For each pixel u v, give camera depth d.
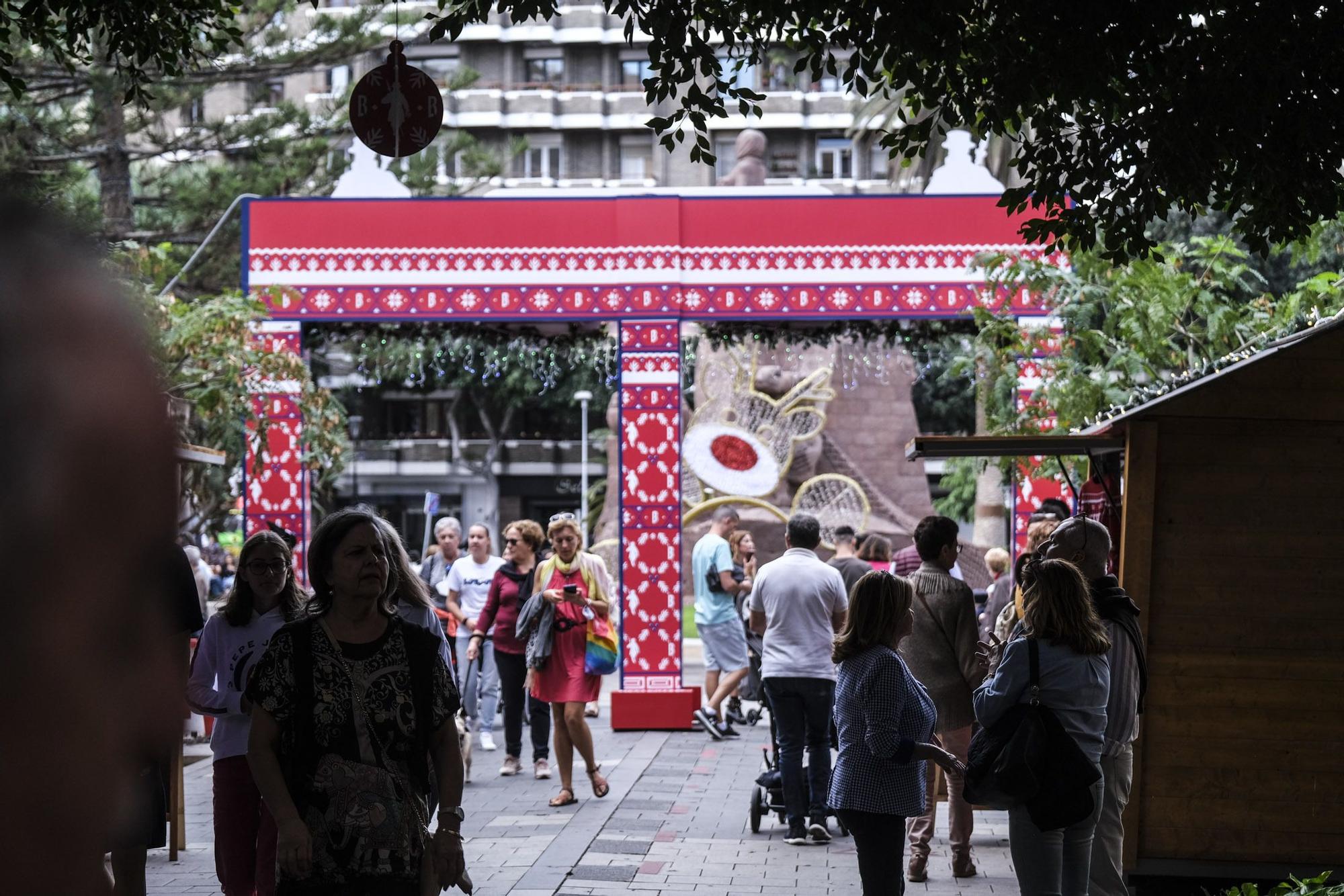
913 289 14.80
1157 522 7.59
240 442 14.84
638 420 14.89
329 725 4.40
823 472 32.84
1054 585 5.82
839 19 5.74
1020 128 6.00
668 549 14.88
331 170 29.95
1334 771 7.46
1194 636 7.55
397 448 63.25
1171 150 5.67
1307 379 7.47
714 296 14.90
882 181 59.62
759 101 5.86
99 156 27.84
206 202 28.80
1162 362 12.30
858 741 6.29
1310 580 7.52
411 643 4.57
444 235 14.96
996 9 5.58
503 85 60.19
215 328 13.08
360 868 4.32
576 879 7.91
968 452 8.41
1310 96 5.50
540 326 15.74
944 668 8.02
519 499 64.75
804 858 8.55
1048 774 5.62
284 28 29.39
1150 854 7.52
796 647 9.03
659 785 11.23
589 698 10.30
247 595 6.24
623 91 59.84
